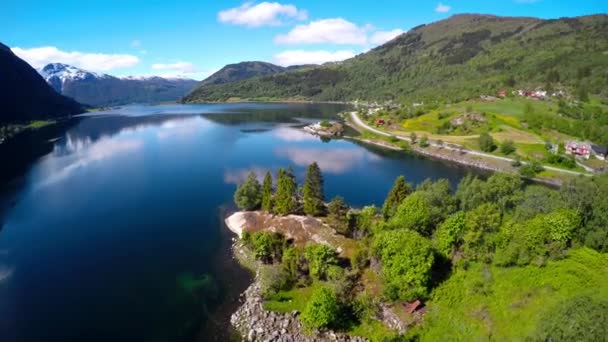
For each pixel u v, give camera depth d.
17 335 46.34
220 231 75.69
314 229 65.88
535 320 35.62
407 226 56.69
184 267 61.84
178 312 50.28
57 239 73.75
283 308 47.69
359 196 102.12
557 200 55.50
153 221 82.31
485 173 129.25
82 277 59.53
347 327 44.03
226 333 45.75
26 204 94.25
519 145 146.88
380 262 50.62
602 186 54.91
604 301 30.67
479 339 38.06
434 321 42.41
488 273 45.47
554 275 41.25
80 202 95.62
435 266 48.56
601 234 44.88
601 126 158.25
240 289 54.84
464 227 51.03
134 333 46.59
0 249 69.75
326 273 51.34
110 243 71.56
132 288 56.19
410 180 118.31
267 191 77.12
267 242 58.94
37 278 59.31
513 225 48.88
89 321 48.91
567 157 130.50
